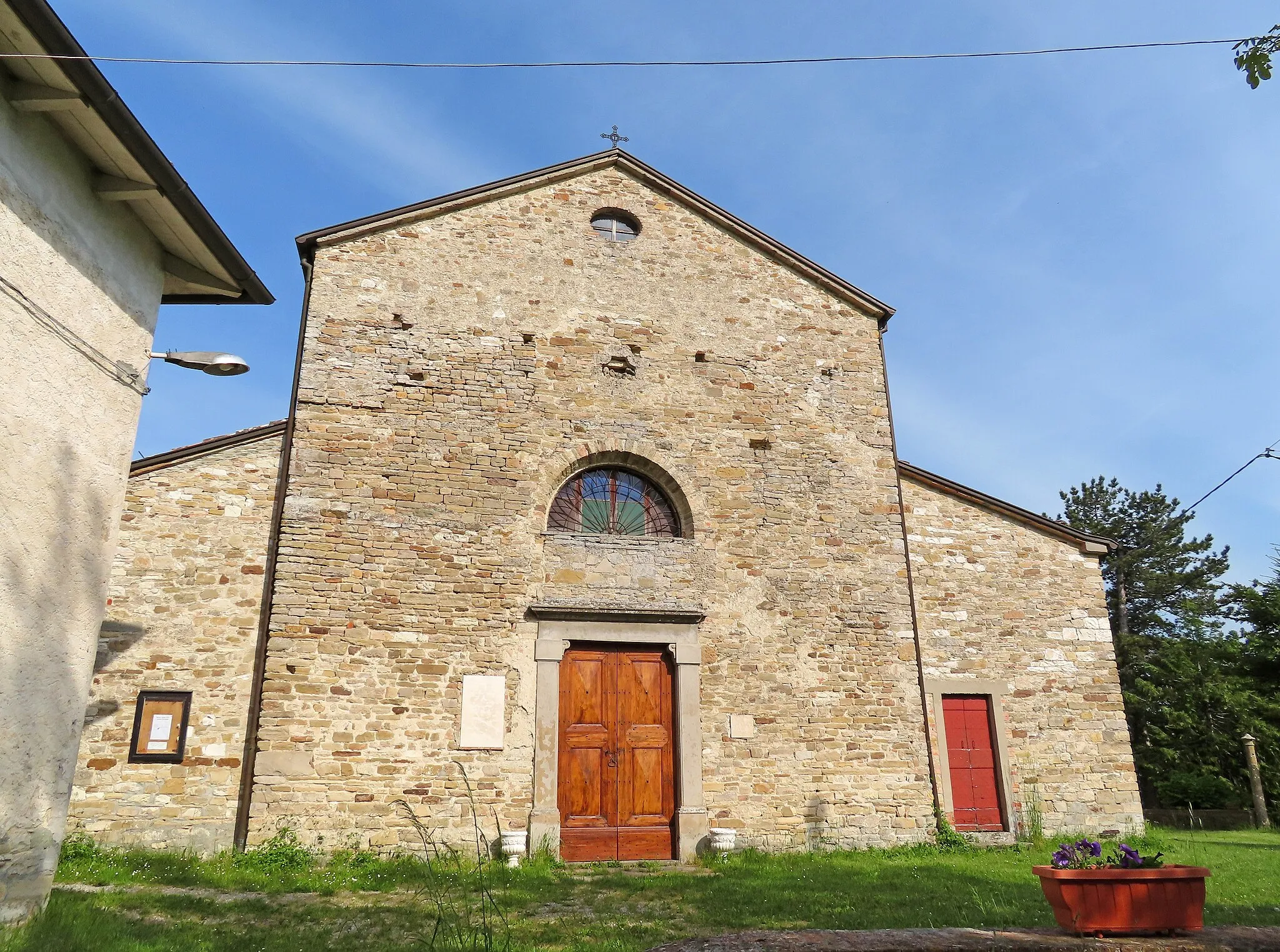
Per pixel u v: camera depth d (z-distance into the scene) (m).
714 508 10.72
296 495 9.52
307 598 9.20
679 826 9.45
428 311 10.63
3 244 4.71
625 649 10.03
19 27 4.50
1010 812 10.64
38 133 5.02
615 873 8.53
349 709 9.01
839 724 10.25
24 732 4.78
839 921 6.43
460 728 9.23
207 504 9.48
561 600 9.90
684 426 10.99
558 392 10.72
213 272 6.67
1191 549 28.47
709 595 10.35
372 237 10.80
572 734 9.62
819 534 10.94
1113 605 28.67
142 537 9.20
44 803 4.95
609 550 10.25
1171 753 22.20
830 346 11.91
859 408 11.69
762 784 9.84
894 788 10.17
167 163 5.55
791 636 10.44
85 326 5.40
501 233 11.26
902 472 11.64
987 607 11.36
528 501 10.18
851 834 9.91
